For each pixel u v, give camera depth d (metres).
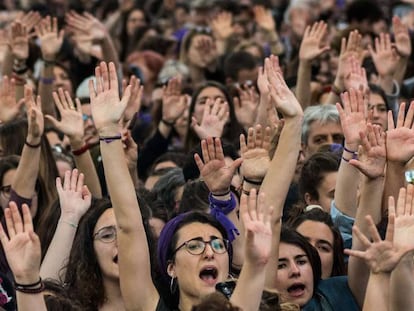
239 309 7.44
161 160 12.50
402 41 14.09
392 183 9.13
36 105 10.60
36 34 15.09
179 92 13.30
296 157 9.05
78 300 9.02
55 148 12.33
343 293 9.16
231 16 19.75
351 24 16.75
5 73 13.91
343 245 9.62
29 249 8.05
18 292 8.07
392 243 8.23
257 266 8.12
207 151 9.16
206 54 16.75
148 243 9.39
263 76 10.91
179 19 22.89
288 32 20.77
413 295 8.57
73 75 15.69
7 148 11.91
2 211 11.04
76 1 22.98
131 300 8.68
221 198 9.15
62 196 9.80
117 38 20.75
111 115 8.91
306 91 13.42
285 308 8.44
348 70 12.67
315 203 10.58
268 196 8.95
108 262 9.10
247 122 13.29
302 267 9.21
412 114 9.16
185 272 8.57
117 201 8.73
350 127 9.60
